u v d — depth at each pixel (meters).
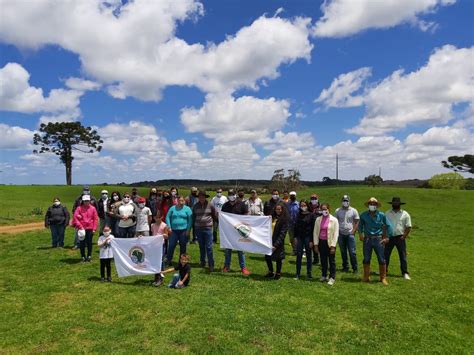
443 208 47.03
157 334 7.50
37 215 32.31
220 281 11.44
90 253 14.14
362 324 8.33
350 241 13.39
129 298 9.66
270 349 6.96
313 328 7.99
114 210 14.95
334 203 56.44
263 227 12.34
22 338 7.30
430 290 11.10
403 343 7.39
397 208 12.81
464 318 8.89
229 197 13.34
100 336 7.39
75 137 85.88
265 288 10.82
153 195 17.30
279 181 74.06
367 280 12.00
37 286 10.69
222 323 8.05
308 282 11.69
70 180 88.25
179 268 10.88
